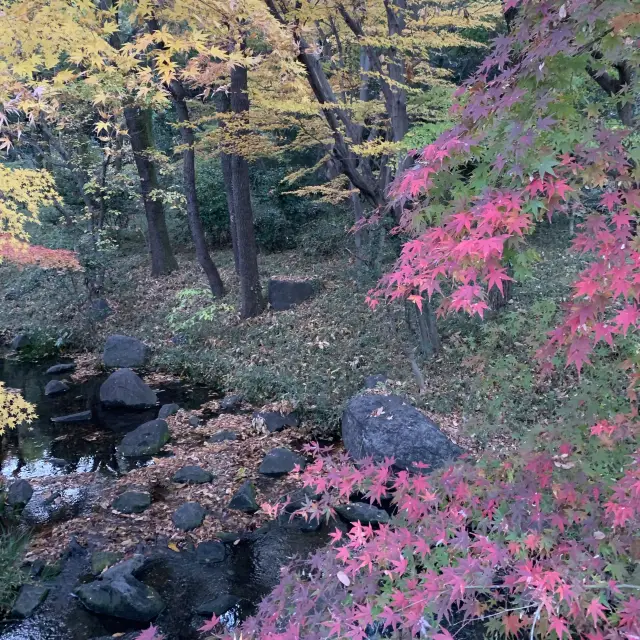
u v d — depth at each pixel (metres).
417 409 6.84
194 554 5.11
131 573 4.71
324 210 15.63
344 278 11.86
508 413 6.38
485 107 1.78
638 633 1.60
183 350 11.05
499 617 2.27
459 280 1.73
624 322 1.67
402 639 1.90
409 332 9.11
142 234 17.31
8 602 4.44
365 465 2.69
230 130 8.22
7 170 5.13
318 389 8.50
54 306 13.93
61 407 9.11
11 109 3.63
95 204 14.50
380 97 9.16
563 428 2.69
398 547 2.08
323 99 6.47
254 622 2.29
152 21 5.10
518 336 7.34
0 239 5.64
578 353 1.77
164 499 6.09
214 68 5.59
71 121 11.27
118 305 13.48
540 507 2.32
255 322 11.10
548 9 1.77
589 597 1.75
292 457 6.72
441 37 6.91
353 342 9.39
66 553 5.14
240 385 9.29
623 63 2.55
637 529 2.09
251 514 5.73
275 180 15.69
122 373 9.27
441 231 1.81
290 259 14.05
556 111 1.77
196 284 13.73
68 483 6.54
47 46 3.23
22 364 11.53
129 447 7.36
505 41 1.99
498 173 1.72
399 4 7.03
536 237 11.03
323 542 5.22
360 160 7.47
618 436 2.45
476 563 1.85
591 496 2.36
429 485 2.57
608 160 1.65
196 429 8.01
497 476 2.59
